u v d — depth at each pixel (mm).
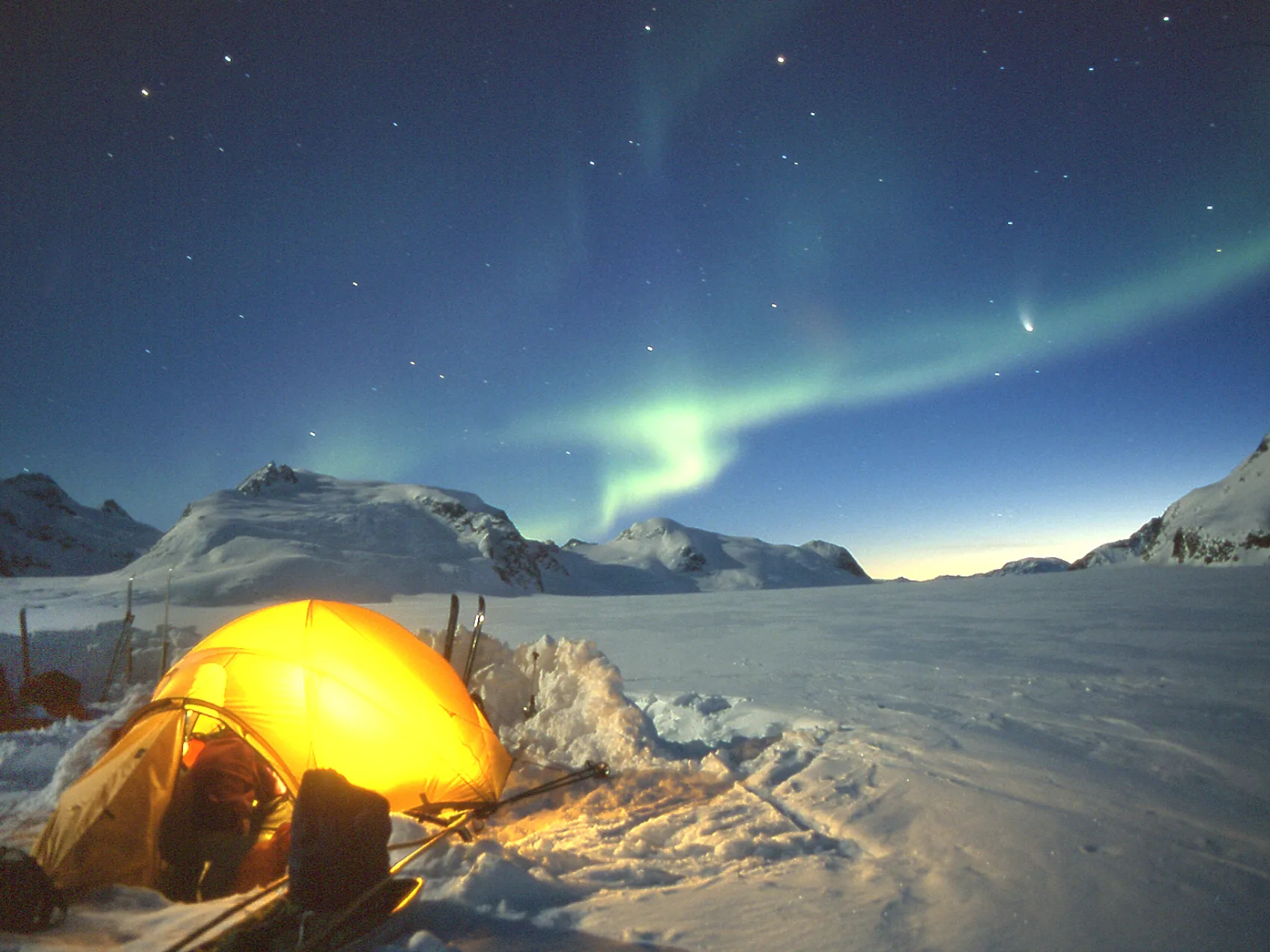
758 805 4094
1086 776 4340
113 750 3637
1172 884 2893
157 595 53250
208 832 3486
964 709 6520
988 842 3371
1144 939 2492
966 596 27750
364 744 4074
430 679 4625
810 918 2680
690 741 6477
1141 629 12727
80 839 3152
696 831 3742
